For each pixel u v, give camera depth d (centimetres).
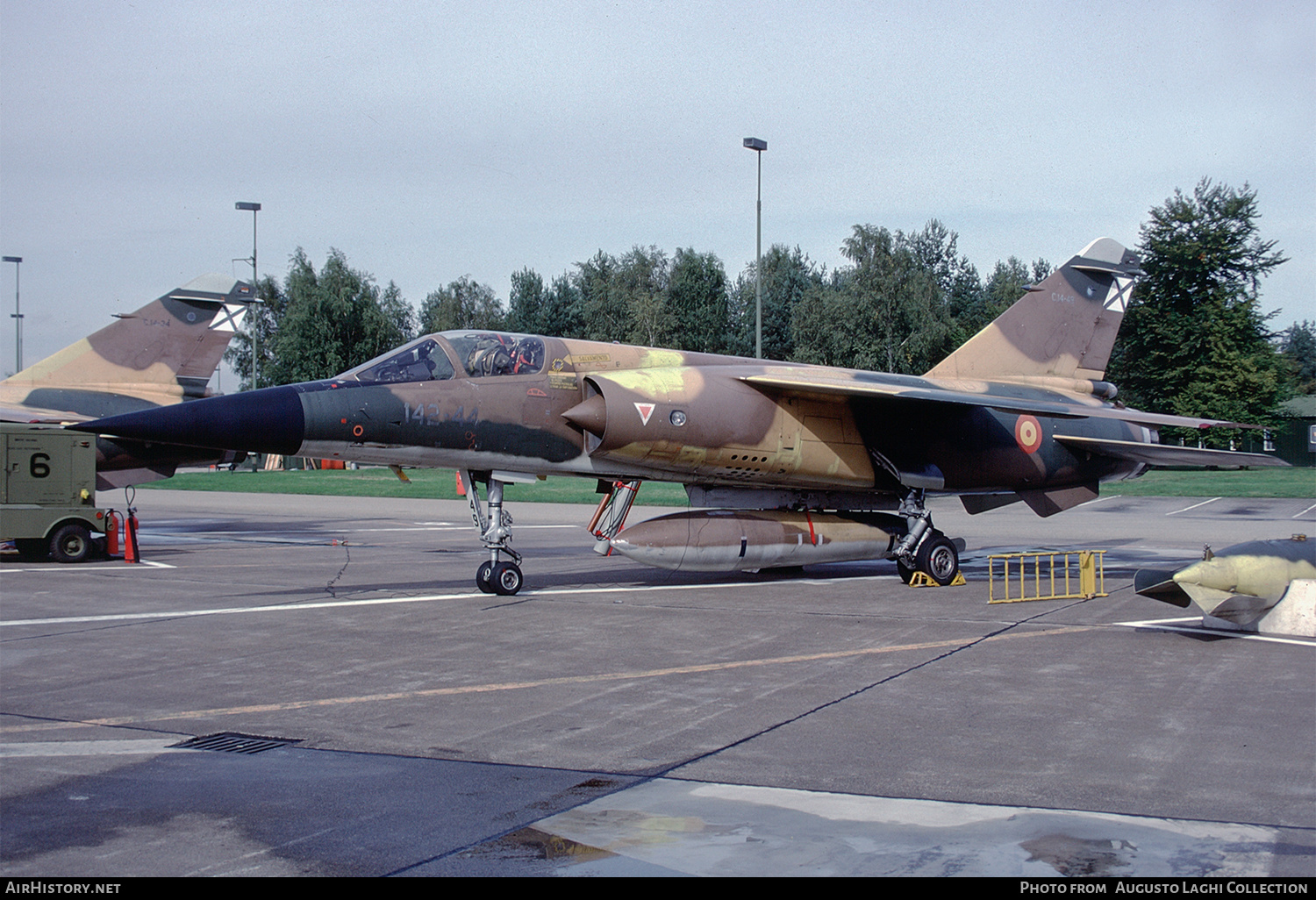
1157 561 1828
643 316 7144
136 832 499
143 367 2009
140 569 1653
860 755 626
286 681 837
